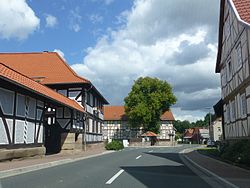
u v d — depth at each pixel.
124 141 69.44
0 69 18.50
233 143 23.19
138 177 12.94
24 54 42.03
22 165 16.70
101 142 50.84
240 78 21.39
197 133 117.56
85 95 37.97
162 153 33.69
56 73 38.66
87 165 18.67
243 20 15.41
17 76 20.77
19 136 20.69
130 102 73.44
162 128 88.06
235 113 23.48
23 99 21.42
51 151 32.59
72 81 36.97
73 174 13.89
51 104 29.72
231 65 24.27
